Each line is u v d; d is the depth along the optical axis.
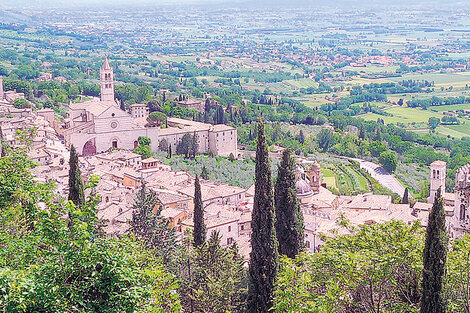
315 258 69.50
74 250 50.91
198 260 98.06
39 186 65.50
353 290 65.62
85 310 50.12
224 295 90.44
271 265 78.62
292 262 71.25
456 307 62.50
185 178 197.75
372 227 70.75
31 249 53.88
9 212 62.19
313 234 135.62
